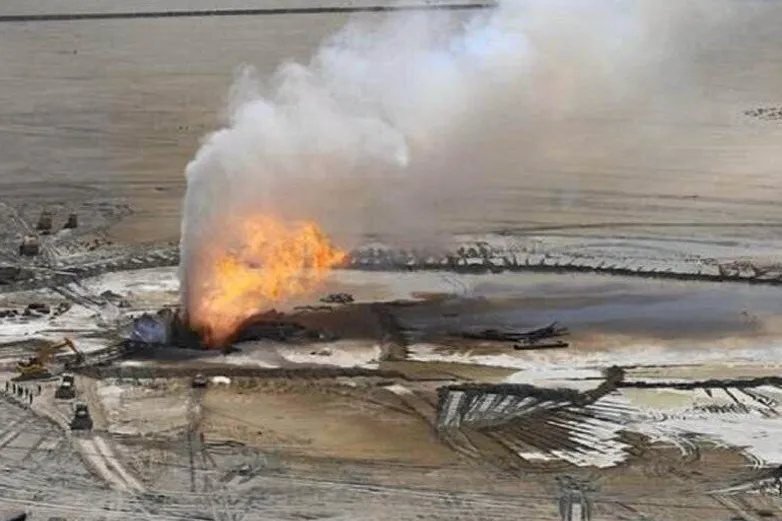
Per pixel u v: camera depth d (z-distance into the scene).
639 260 103.44
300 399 77.75
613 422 74.75
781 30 160.62
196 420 75.06
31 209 119.12
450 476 68.38
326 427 74.06
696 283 97.88
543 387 79.06
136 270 101.88
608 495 66.44
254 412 76.06
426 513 64.50
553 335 87.38
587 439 72.62
